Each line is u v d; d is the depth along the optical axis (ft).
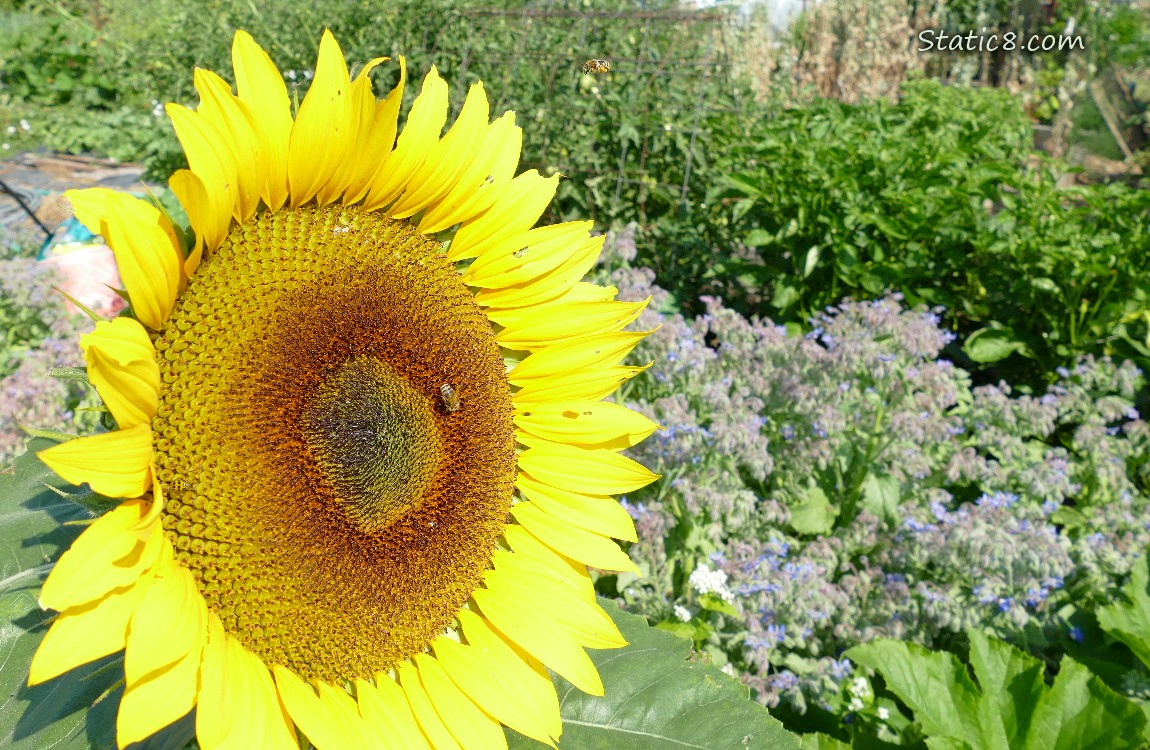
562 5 30.45
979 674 11.26
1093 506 16.12
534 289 7.54
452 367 7.03
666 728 7.23
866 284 20.72
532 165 25.81
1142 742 10.28
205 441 5.59
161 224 5.23
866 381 16.11
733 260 22.94
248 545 5.72
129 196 5.09
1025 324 21.86
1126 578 13.83
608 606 7.91
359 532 6.25
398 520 6.59
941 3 50.06
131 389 4.81
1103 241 20.68
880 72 44.78
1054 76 49.34
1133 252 20.45
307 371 6.09
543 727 6.82
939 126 29.96
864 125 26.81
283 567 5.85
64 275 18.78
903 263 21.72
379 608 6.40
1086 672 10.91
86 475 4.63
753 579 12.13
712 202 23.71
